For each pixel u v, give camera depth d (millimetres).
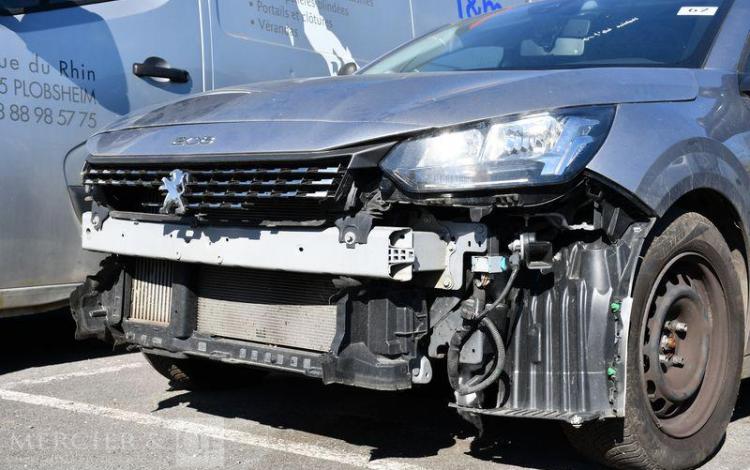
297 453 3510
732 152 3430
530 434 3785
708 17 4020
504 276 2988
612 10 4262
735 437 3807
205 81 5520
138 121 3773
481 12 7930
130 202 3703
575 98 3037
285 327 3322
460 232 2984
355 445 3625
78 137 4836
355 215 2996
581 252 3039
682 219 3248
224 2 5695
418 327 3035
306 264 3068
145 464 3371
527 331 3072
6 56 4562
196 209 3281
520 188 2857
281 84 3754
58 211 4746
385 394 4395
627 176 2951
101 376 4754
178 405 4191
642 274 3074
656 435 3189
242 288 3443
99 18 5023
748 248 3576
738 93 3695
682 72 3539
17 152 4574
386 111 3096
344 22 6582
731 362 3482
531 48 4164
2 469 3303
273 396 4367
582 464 3422
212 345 3477
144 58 5184
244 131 3273
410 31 7164
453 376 3002
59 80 4766
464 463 3418
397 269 2914
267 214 3195
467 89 3145
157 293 3695
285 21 6113
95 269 4914
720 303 3438
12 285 4602
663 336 3307
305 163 3043
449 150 2932
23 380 4656
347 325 3076
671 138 3156
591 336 2980
